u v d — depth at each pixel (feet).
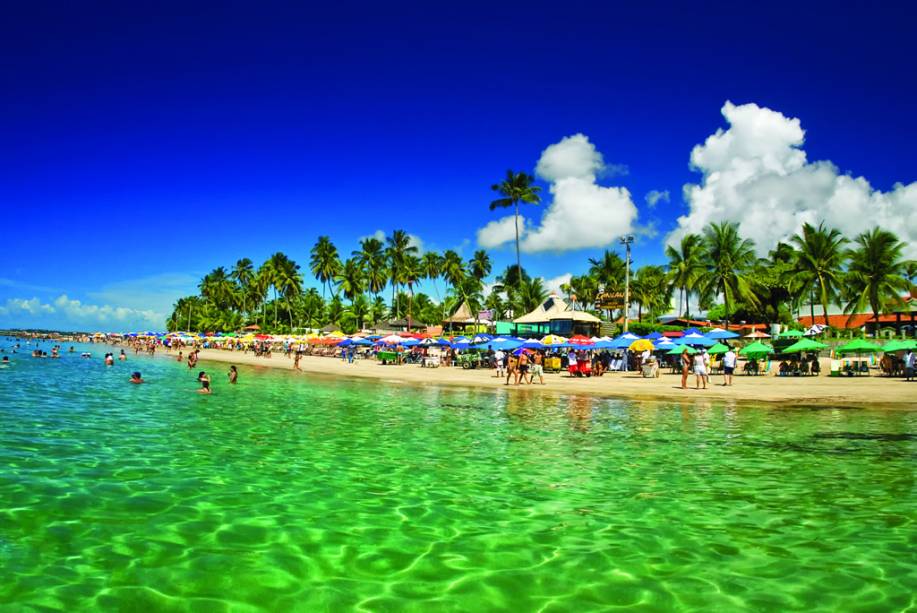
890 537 21.80
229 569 18.62
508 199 225.56
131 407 63.87
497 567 19.02
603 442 42.93
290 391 86.48
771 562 19.38
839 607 15.99
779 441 42.98
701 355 83.82
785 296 213.46
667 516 24.61
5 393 77.97
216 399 74.38
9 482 28.84
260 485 29.48
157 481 29.84
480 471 33.27
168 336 351.67
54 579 17.57
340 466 34.37
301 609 15.89
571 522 23.80
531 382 99.50
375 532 22.44
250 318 409.28
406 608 15.99
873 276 162.91
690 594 16.89
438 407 66.13
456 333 249.96
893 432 46.78
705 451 39.22
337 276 330.13
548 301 164.96
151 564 18.92
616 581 17.87
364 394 81.92
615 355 133.28
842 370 105.70
